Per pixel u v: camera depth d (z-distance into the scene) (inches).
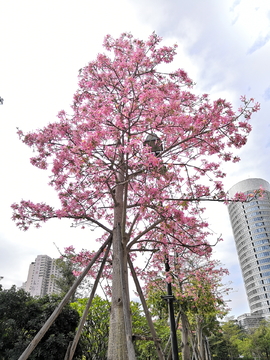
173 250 365.1
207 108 266.2
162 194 265.6
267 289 4136.3
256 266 4370.1
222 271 503.5
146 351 696.4
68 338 469.7
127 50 328.8
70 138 283.4
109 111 257.6
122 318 211.5
